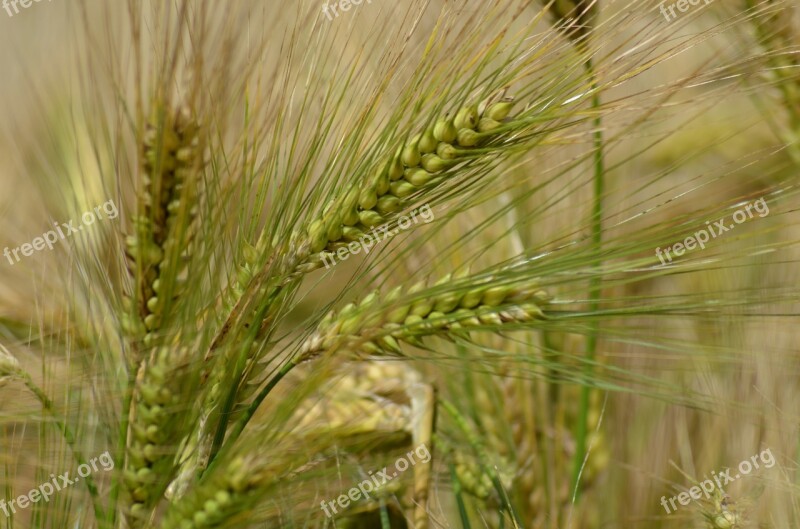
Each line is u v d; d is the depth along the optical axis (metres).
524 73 0.84
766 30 0.94
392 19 0.88
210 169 0.84
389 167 0.84
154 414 0.83
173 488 0.86
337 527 0.93
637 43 0.86
